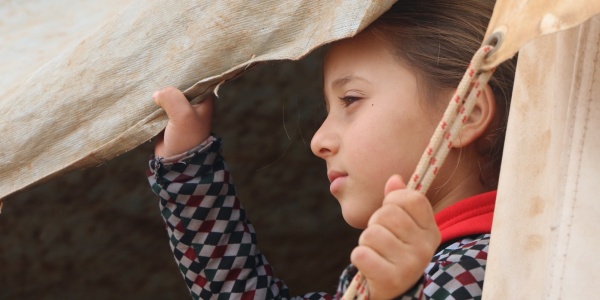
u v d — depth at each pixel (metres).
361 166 2.15
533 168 1.69
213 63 2.21
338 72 2.23
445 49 2.20
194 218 2.43
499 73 2.20
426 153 1.55
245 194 3.32
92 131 2.32
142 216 3.28
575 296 1.59
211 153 2.41
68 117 2.34
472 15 2.25
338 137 2.20
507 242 1.71
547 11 1.49
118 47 2.32
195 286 2.49
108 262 3.38
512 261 1.69
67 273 3.38
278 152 3.25
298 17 2.14
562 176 1.60
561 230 1.60
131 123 2.30
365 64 2.21
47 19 2.81
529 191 1.69
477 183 2.23
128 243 3.34
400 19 2.22
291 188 3.33
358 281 1.58
